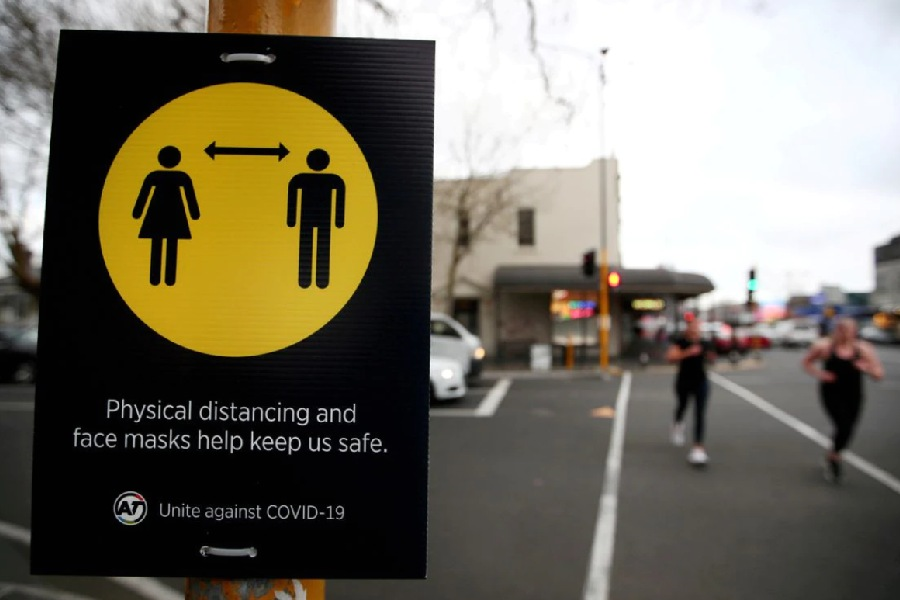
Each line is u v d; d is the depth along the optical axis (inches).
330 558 63.3
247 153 65.4
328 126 65.9
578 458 313.4
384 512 63.6
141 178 64.9
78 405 63.1
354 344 64.4
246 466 63.4
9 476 281.6
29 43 192.7
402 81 66.7
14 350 679.7
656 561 181.8
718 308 2664.9
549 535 204.5
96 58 65.6
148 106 65.4
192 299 64.2
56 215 64.2
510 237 975.0
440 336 624.1
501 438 364.8
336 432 63.9
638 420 426.3
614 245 966.4
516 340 957.8
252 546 63.1
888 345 1592.0
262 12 68.1
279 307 64.4
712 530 207.9
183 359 63.7
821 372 270.5
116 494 62.9
